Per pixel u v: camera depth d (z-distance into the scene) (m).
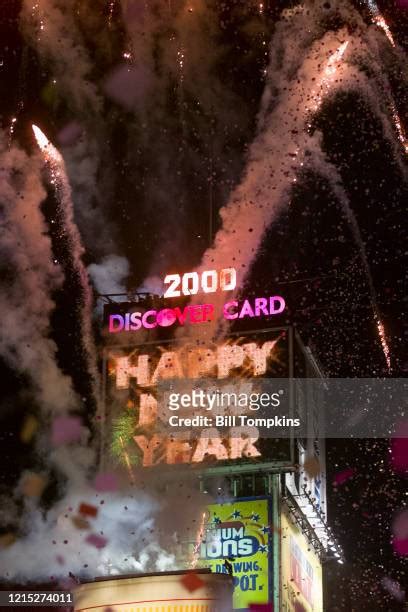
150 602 32.12
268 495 39.97
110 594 32.41
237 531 39.62
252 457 40.31
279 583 38.47
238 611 38.34
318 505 42.12
